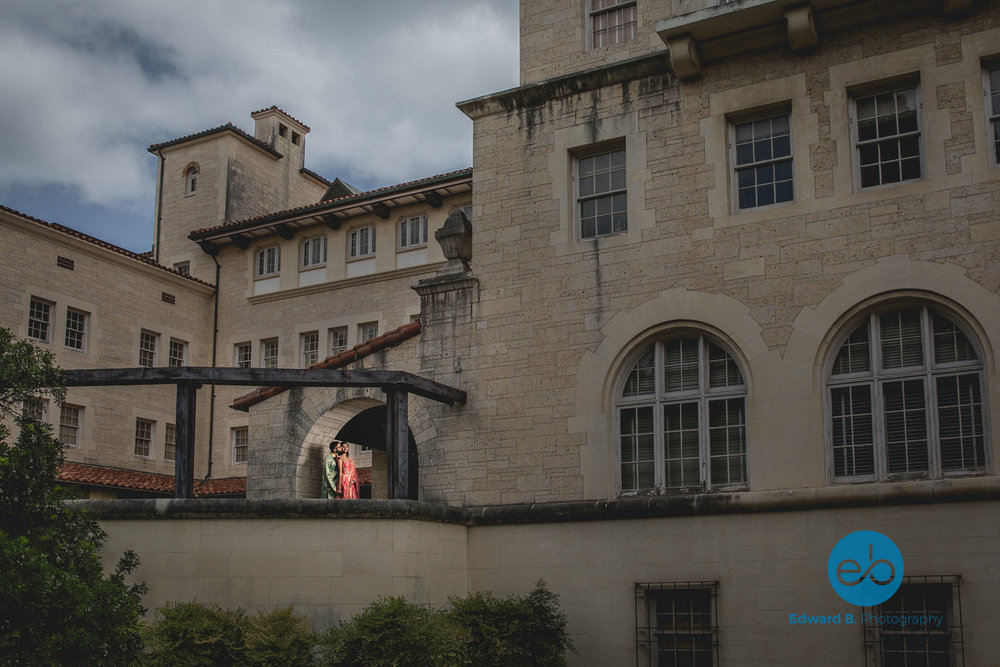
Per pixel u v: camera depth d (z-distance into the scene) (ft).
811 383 53.83
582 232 63.05
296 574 53.57
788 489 52.85
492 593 58.65
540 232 63.00
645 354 59.36
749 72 59.11
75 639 39.86
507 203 64.54
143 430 127.95
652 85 61.67
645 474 57.77
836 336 54.24
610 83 62.90
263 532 54.24
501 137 65.72
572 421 59.36
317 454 67.62
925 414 51.93
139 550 54.85
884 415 52.80
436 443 63.05
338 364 67.56
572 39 66.69
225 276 138.10
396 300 123.34
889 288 53.01
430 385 59.62
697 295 57.57
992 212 51.52
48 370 51.13
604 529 56.75
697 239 58.34
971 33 53.83
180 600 53.83
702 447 56.49
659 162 60.44
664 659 54.39
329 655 48.60
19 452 45.85
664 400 57.98
